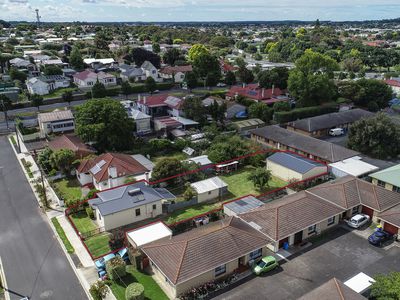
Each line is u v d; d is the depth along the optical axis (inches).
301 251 1470.2
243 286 1282.0
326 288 1114.1
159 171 2015.3
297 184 2018.9
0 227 1673.2
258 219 1528.1
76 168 2188.7
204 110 3051.2
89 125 2395.4
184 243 1314.0
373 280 1270.9
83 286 1296.8
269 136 2682.1
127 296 1167.0
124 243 1515.7
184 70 5022.1
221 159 2277.3
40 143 2775.6
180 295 1219.2
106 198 1732.3
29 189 2047.2
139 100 3531.0
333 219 1637.6
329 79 3708.2
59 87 4392.2
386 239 1524.4
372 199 1701.5
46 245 1539.1
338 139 2874.0
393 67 6599.4
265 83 4156.0
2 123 3230.8
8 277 1344.7
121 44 7613.2
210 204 1887.3
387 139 2431.1
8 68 5039.4
